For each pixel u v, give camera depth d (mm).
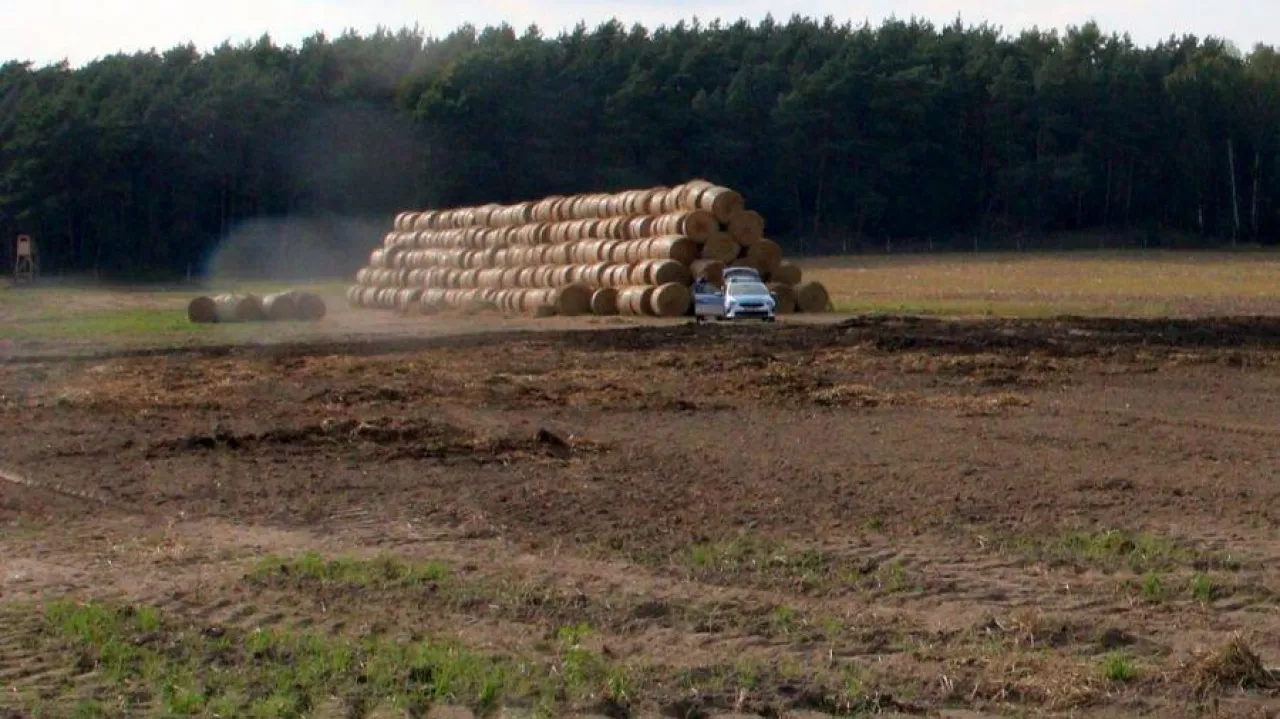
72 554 17375
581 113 141375
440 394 33031
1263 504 19469
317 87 136875
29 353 45531
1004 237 146000
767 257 65312
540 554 17156
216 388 35000
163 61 146750
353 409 30750
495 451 24484
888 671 12438
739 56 160750
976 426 27438
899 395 32188
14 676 12336
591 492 21016
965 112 151000
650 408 30578
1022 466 22750
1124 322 51000
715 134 144625
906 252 134875
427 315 72125
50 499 21047
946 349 41500
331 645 13195
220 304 64312
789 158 146125
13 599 15102
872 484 21344
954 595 15016
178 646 13164
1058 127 148000
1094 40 158875
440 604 14789
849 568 16156
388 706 11586
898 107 147000
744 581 15711
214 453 24750
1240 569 15914
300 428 26750
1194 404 30719
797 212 147750
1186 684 11953
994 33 167125
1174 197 150750
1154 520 18578
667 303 63094
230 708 11477
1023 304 70875
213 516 19734
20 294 98688
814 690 11898
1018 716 11391
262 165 131375
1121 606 14469
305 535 18484
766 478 21984
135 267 125625
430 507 20062
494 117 136375
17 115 131500
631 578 15852
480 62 137000
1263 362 38250
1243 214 149500
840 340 45000
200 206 131625
